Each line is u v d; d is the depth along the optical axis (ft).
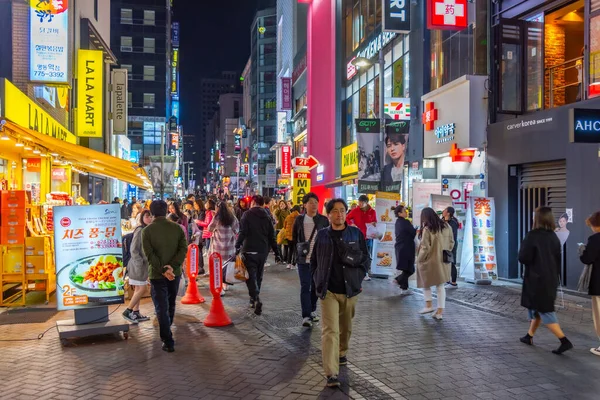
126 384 18.58
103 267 25.64
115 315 29.94
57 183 61.98
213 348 23.25
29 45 52.85
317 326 27.40
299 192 73.97
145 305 33.58
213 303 27.96
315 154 131.13
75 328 24.48
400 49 78.33
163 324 22.72
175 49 310.24
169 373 19.77
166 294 23.17
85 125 85.87
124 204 77.82
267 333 25.96
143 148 252.01
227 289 39.63
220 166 442.09
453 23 52.44
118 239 26.02
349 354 22.09
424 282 29.40
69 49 54.24
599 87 37.06
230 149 419.33
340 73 111.34
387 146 57.16
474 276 41.70
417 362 20.97
